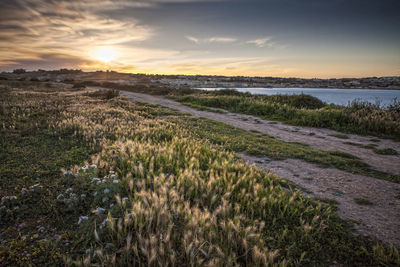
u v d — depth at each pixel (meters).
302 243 3.14
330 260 2.86
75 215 3.42
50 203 3.63
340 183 5.44
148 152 6.07
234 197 4.30
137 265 2.56
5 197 3.51
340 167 6.59
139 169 4.60
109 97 25.06
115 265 2.48
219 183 4.35
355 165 6.87
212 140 9.55
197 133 10.56
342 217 3.87
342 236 3.29
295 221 3.68
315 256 2.91
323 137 10.95
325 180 5.62
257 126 13.55
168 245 2.67
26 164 5.24
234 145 8.73
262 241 2.86
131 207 3.47
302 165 6.77
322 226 3.49
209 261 2.48
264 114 17.62
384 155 8.09
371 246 3.09
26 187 4.11
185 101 26.84
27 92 26.89
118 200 3.36
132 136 8.41
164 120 13.34
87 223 3.09
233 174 4.88
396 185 5.39
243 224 3.26
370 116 12.91
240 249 2.90
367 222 3.72
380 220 3.80
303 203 4.28
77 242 2.84
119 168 5.26
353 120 13.15
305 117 14.65
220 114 18.09
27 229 3.05
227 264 2.44
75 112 12.88
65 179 4.37
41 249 2.71
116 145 6.54
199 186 4.32
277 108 18.03
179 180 4.29
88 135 7.68
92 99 22.89
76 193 3.92
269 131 12.23
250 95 29.64
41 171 4.84
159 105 22.52
